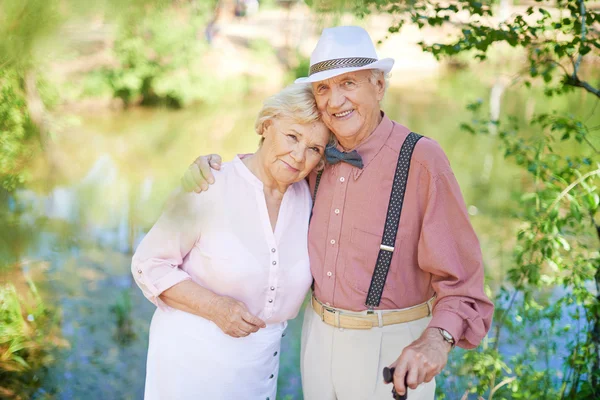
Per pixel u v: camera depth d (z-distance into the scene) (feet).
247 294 5.98
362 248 6.02
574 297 9.34
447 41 11.18
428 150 5.86
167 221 5.93
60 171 7.13
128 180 22.35
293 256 6.21
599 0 9.34
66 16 3.05
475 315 5.50
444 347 5.23
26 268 13.20
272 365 6.37
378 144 6.01
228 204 5.97
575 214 8.48
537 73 9.30
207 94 44.98
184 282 5.92
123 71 39.45
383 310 6.07
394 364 5.07
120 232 18.71
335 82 5.70
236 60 50.49
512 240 18.83
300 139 5.80
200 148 33.94
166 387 5.99
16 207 6.82
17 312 12.27
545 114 10.12
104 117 37.63
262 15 60.23
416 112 44.55
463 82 52.95
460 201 5.71
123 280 16.48
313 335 6.48
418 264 6.05
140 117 40.29
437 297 5.84
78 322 14.02
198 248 6.05
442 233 5.72
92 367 12.44
